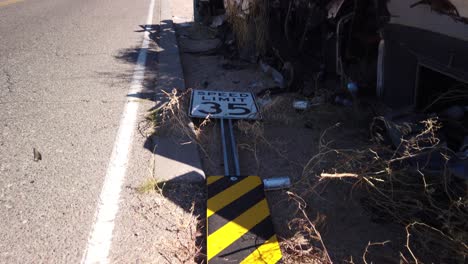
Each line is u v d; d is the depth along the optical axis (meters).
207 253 2.32
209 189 2.92
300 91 4.78
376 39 4.14
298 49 5.36
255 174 3.23
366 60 4.39
